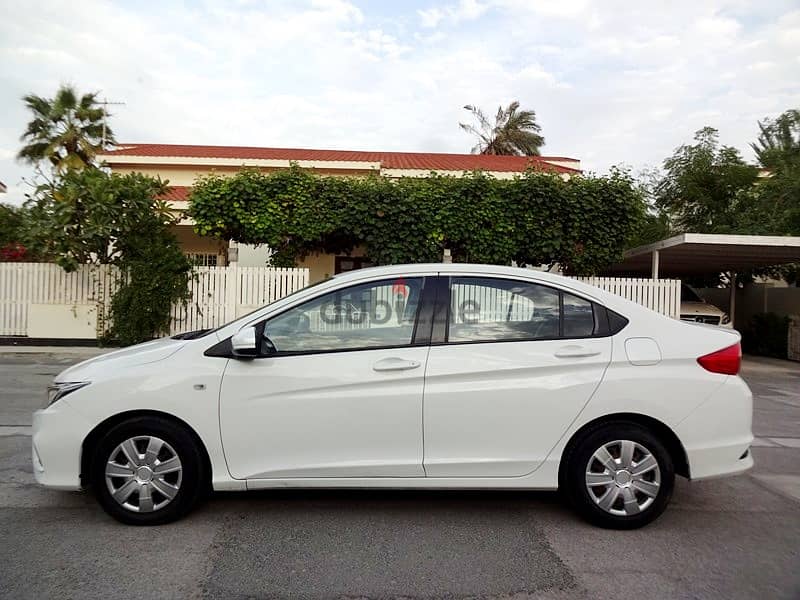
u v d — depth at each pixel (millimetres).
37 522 4035
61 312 13742
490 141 36562
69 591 3141
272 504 4434
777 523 4242
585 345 4066
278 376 3934
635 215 13281
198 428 3902
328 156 22031
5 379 9781
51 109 25969
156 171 20562
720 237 12758
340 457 3945
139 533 3873
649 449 3984
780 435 7090
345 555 3619
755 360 15492
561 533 3996
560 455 4008
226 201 12883
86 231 12633
